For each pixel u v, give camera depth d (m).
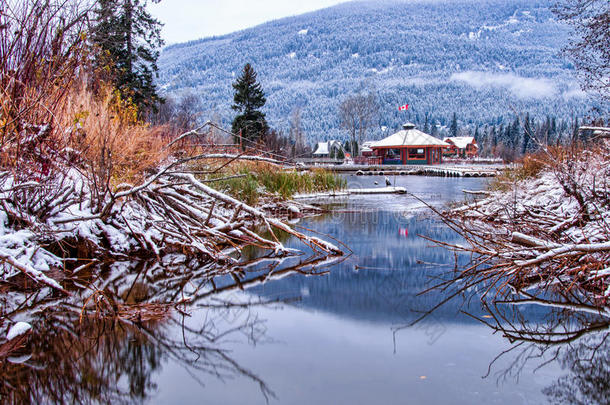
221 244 6.18
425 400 1.97
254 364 2.38
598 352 2.54
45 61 4.36
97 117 5.22
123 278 4.27
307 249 5.88
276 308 3.39
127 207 5.43
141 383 2.17
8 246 3.86
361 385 2.12
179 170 6.00
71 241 4.65
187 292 3.85
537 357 2.44
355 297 3.68
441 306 3.43
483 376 2.21
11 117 4.11
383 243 6.27
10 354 2.57
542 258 3.68
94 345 2.66
